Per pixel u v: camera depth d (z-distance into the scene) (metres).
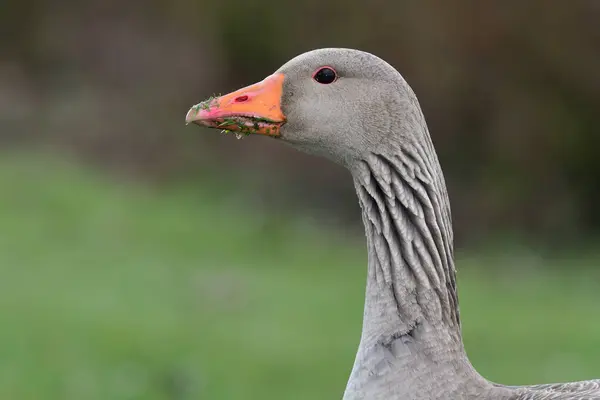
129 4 30.00
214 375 11.91
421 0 27.05
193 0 29.20
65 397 11.09
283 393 11.47
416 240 5.35
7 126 26.56
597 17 25.75
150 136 26.77
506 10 26.28
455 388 5.21
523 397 5.18
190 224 20.55
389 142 5.45
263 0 28.45
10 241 18.17
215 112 5.74
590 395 4.98
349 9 27.78
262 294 16.11
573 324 14.76
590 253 22.16
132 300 15.27
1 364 12.00
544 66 26.05
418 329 5.27
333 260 19.22
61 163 23.80
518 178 25.38
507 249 22.42
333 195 24.42
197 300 15.54
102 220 20.11
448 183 25.67
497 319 15.17
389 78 5.50
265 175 25.19
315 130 5.63
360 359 5.32
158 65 29.05
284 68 5.78
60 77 29.25
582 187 25.38
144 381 11.62
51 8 30.16
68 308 14.52
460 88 26.45
